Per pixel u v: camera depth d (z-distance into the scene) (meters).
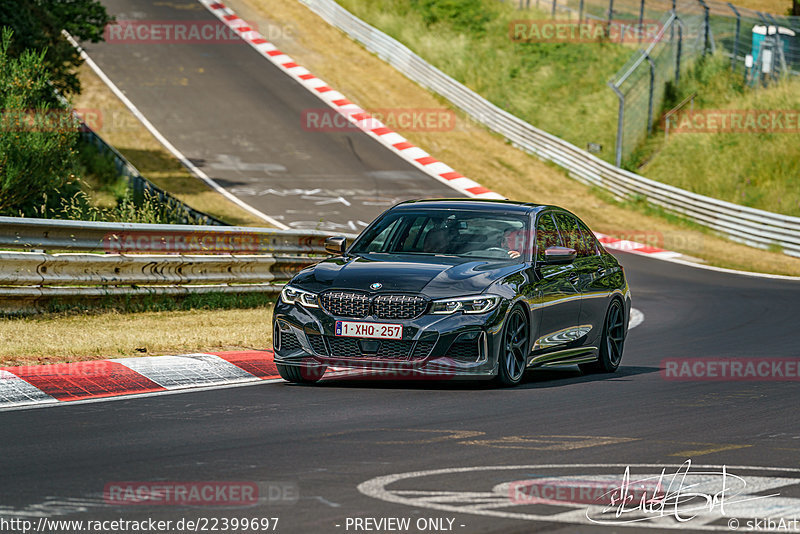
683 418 30.55
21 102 77.12
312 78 179.62
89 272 49.97
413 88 181.00
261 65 182.88
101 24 121.94
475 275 35.56
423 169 148.00
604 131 163.00
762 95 155.38
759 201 135.75
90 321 46.97
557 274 38.78
